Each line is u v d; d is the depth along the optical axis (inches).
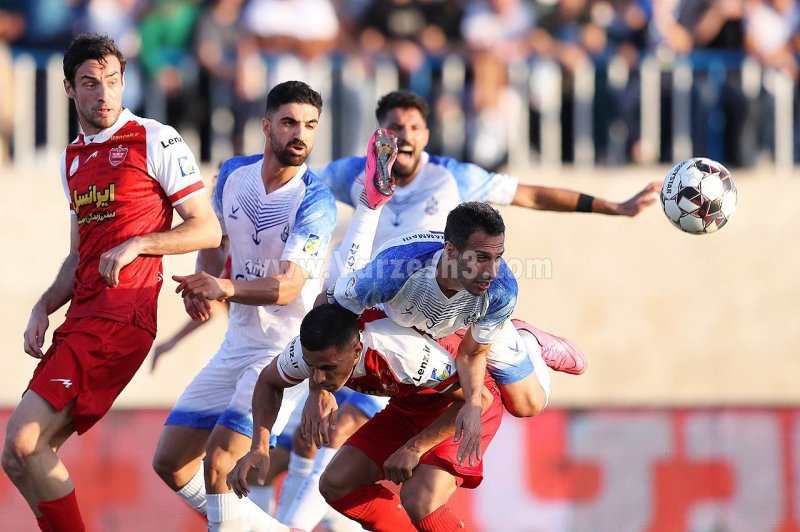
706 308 1201.4
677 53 1272.1
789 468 912.3
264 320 719.7
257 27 1195.9
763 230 1221.1
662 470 904.3
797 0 1304.1
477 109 1228.5
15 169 1152.8
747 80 1282.0
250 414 704.4
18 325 1108.5
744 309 1205.1
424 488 643.5
